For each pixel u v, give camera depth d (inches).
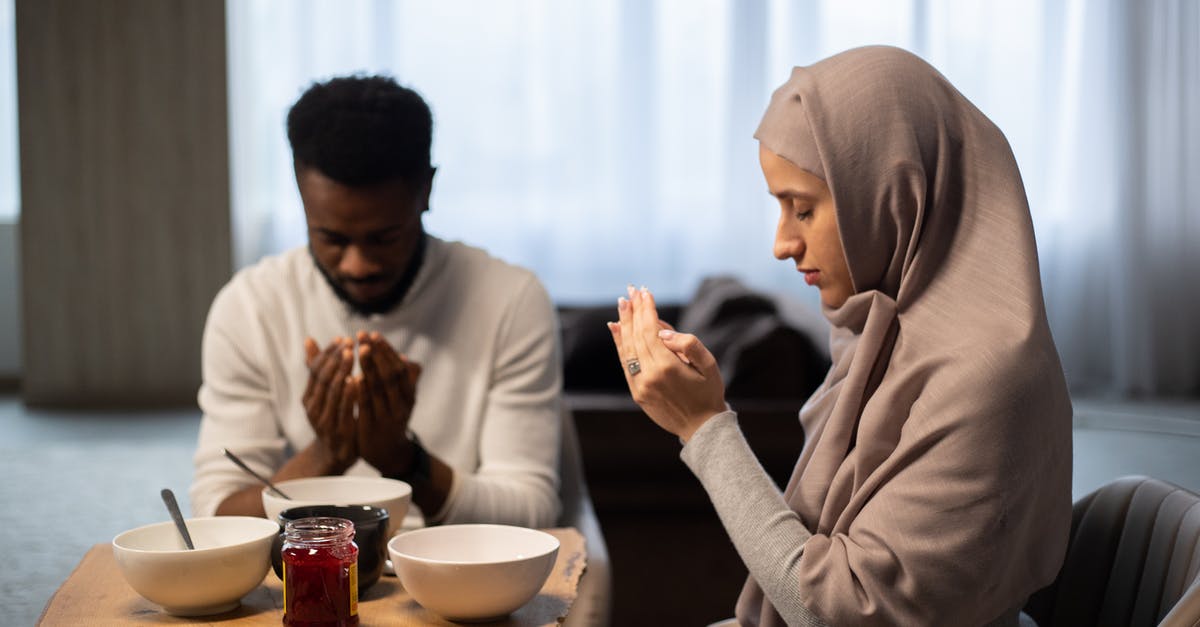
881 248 46.8
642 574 106.7
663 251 255.3
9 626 102.0
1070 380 263.6
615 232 253.8
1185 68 257.3
